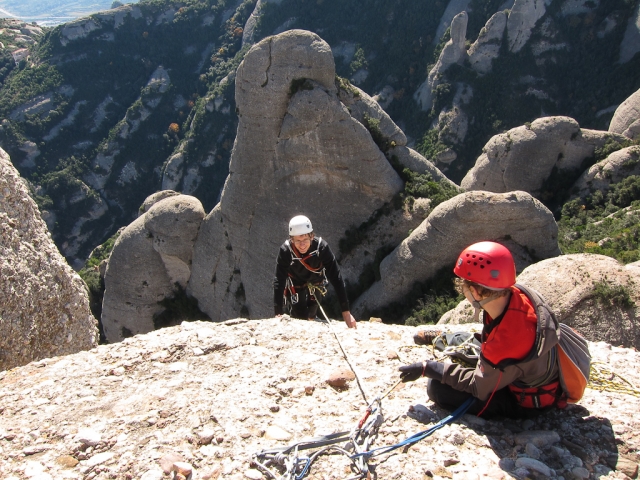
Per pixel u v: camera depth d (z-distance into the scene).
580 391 3.73
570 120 31.48
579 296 10.15
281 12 73.88
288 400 4.12
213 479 3.29
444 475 3.28
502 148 32.31
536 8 52.00
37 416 3.98
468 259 3.39
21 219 7.25
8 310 6.57
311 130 25.75
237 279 29.33
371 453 3.43
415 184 26.11
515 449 3.53
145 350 4.89
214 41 84.06
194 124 67.75
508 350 3.38
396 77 62.28
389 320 22.47
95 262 49.53
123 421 3.84
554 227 20.58
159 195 36.62
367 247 25.72
